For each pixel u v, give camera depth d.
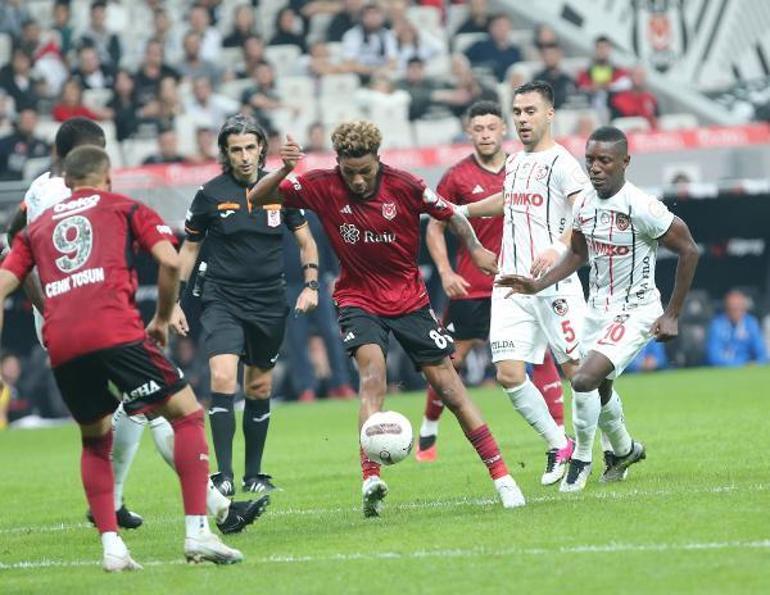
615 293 32.06
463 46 84.38
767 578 21.86
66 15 83.75
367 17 83.12
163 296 25.44
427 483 35.88
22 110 78.38
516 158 35.81
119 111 77.88
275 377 71.31
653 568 22.91
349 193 30.23
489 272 30.81
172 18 86.88
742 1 89.31
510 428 48.88
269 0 86.94
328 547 26.69
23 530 32.50
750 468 34.16
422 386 72.94
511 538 26.19
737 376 67.12
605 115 80.31
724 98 86.81
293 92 80.94
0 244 63.75
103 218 25.41
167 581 24.16
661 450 38.94
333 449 46.84
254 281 37.72
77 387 25.47
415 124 79.06
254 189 30.42
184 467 25.39
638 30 89.19
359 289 30.98
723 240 74.88
